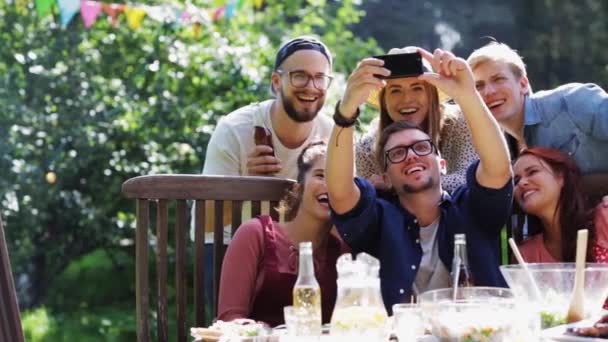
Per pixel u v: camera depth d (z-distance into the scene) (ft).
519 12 51.21
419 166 11.46
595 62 51.44
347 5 36.81
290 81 14.93
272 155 14.93
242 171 15.30
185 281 12.78
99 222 29.40
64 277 30.58
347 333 8.96
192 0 28.60
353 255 11.77
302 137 15.30
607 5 52.13
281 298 11.97
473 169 11.48
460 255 10.27
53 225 29.68
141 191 12.48
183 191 12.67
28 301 30.37
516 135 14.26
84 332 28.43
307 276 9.28
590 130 13.66
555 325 9.32
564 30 51.39
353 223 11.48
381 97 13.34
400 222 11.57
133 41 29.09
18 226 29.01
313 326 9.21
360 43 35.29
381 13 49.52
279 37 32.42
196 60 27.68
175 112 27.58
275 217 13.03
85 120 28.76
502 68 13.97
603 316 8.77
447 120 13.75
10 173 28.45
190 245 27.78
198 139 27.45
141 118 27.91
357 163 13.78
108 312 29.91
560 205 12.41
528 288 9.34
